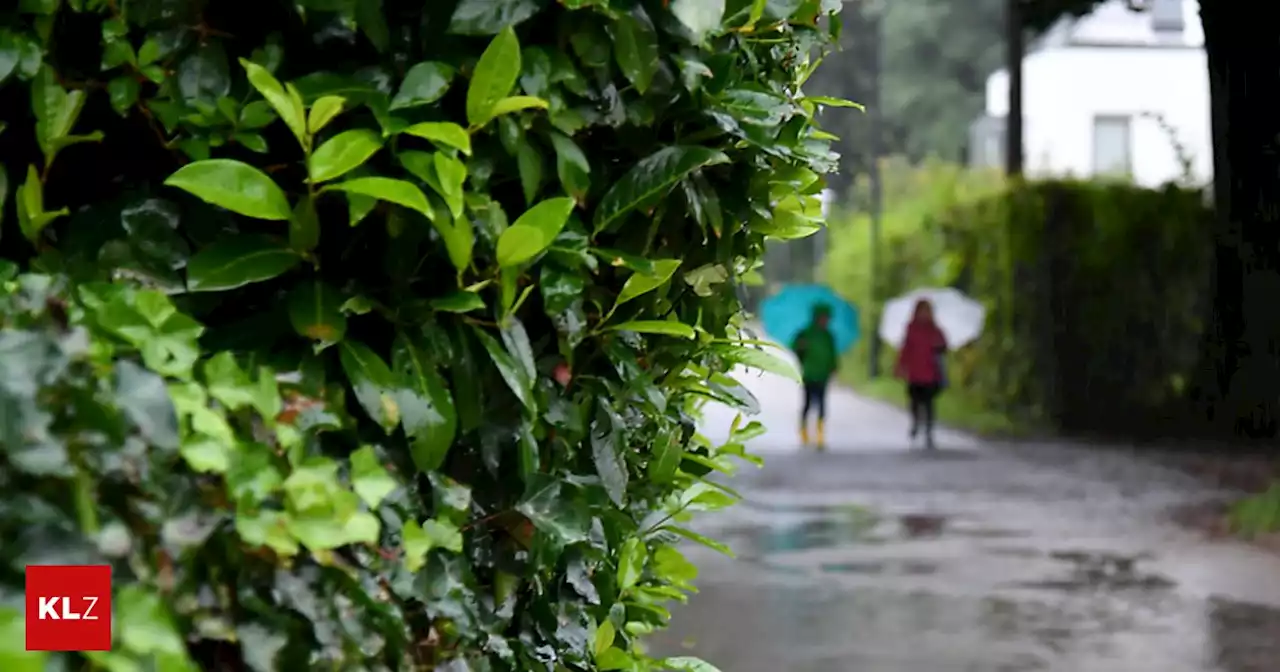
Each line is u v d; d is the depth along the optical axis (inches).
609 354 106.0
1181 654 340.2
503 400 95.1
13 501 58.2
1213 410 727.7
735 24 116.7
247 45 91.1
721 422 844.0
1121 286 923.4
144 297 72.8
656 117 106.3
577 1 94.5
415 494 86.4
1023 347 1001.5
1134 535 542.0
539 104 90.0
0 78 81.1
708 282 118.3
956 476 761.0
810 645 349.4
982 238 1077.8
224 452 69.1
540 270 97.7
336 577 75.2
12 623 54.9
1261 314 622.8
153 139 90.2
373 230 90.4
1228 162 568.4
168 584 63.9
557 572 105.0
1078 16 1085.1
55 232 87.7
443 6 93.7
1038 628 371.2
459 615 86.2
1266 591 421.7
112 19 86.0
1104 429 932.0
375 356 84.9
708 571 465.4
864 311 1603.1
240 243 84.9
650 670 129.4
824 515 615.5
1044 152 1455.5
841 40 146.6
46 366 62.6
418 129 85.3
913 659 334.3
